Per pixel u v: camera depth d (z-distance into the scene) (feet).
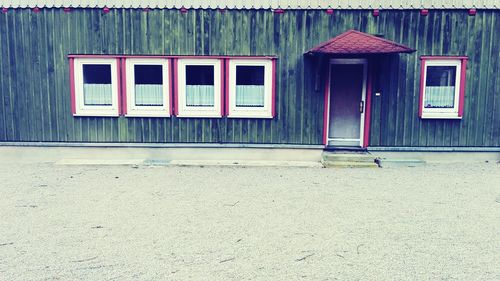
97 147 38.78
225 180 31.32
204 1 37.52
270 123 38.42
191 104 38.78
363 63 39.01
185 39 37.88
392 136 38.32
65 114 38.47
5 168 35.70
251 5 37.37
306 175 33.12
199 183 30.32
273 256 17.29
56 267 16.15
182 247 18.21
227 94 38.32
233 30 37.68
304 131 38.42
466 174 33.24
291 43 37.60
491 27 37.09
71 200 25.66
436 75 37.99
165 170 35.06
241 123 38.55
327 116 38.29
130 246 18.30
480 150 37.93
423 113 37.86
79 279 15.16
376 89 37.91
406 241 19.02
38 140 38.68
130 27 37.73
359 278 15.31
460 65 37.47
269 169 35.50
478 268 16.19
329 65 38.19
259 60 37.86
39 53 37.91
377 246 18.42
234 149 38.65
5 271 15.78
